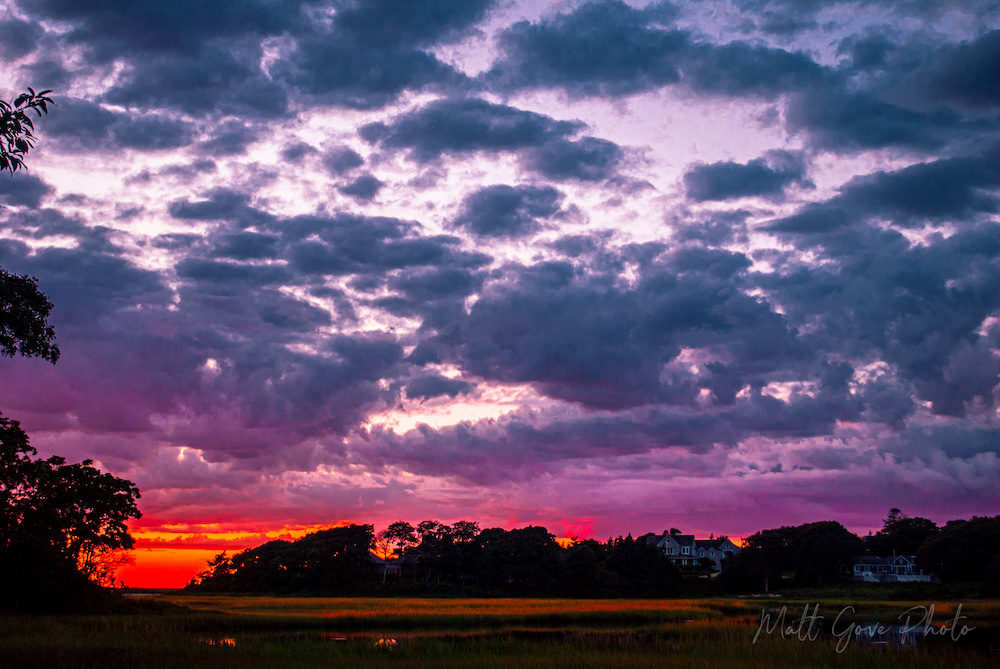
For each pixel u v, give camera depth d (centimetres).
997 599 10206
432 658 2908
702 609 6831
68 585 6138
